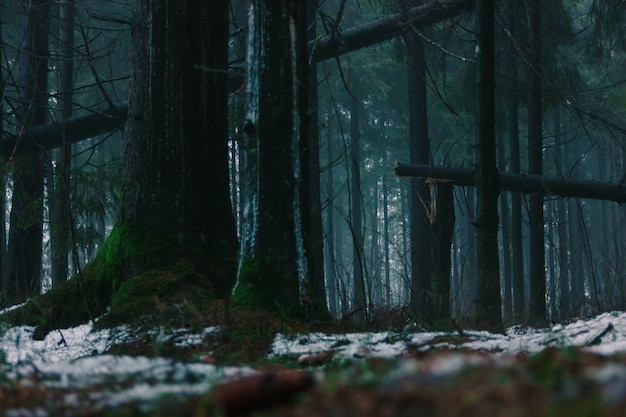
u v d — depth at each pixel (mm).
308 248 7938
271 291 7688
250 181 7934
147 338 7324
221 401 2555
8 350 7488
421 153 23188
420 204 22312
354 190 36688
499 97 22984
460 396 2102
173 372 3750
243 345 6918
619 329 6457
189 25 9273
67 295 8805
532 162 18703
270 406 2531
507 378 2283
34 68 16438
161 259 8688
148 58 9258
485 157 11047
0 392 3268
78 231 14391
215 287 8641
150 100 9188
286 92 7938
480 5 11156
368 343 6520
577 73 22500
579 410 1897
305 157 8023
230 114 13117
